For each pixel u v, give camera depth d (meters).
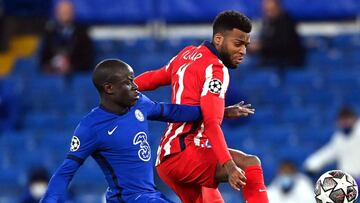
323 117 49.66
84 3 59.47
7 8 61.06
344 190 19.75
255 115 50.03
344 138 40.44
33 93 53.72
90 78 53.81
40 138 49.94
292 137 47.75
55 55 54.44
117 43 57.53
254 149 46.22
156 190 20.95
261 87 52.19
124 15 59.62
